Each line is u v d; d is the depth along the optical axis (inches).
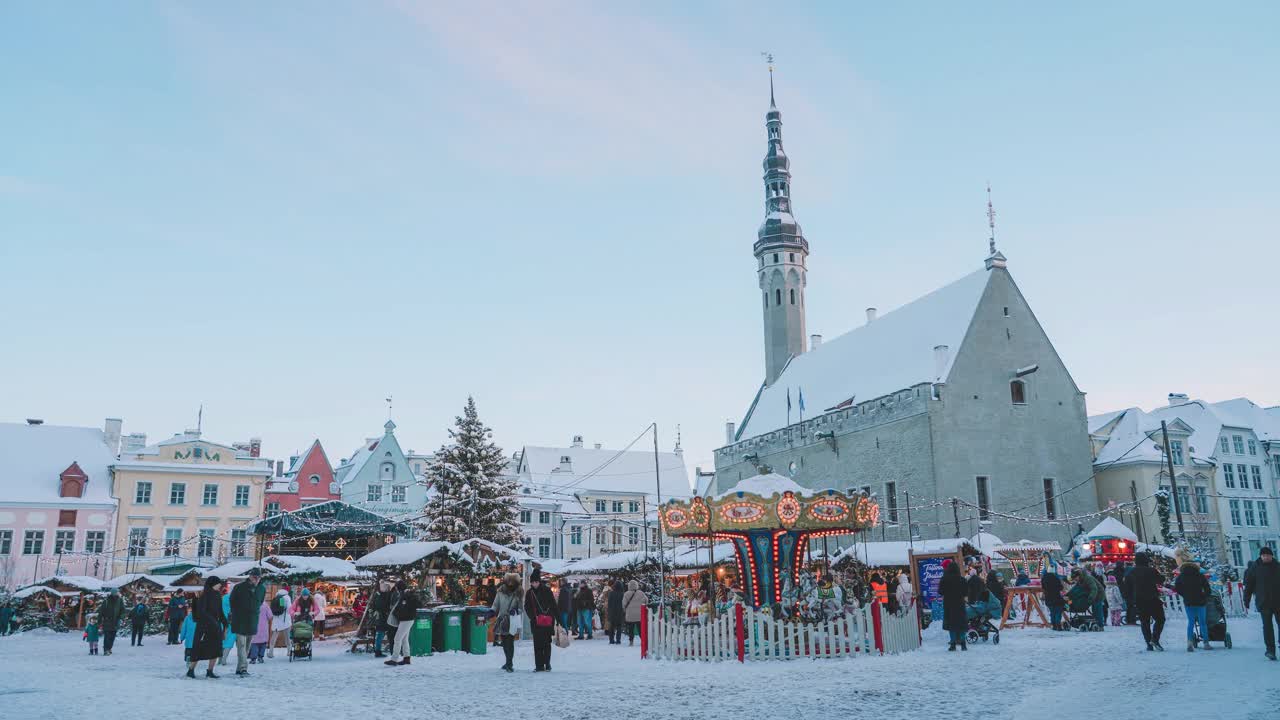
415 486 3154.5
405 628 871.1
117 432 2817.4
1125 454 2345.0
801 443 2628.0
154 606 1670.8
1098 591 1026.7
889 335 2605.8
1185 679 585.6
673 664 815.7
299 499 3006.9
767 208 3474.4
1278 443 2581.2
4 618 1718.8
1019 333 2316.7
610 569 1566.2
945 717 484.7
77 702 543.8
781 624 821.9
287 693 616.4
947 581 856.9
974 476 2144.4
